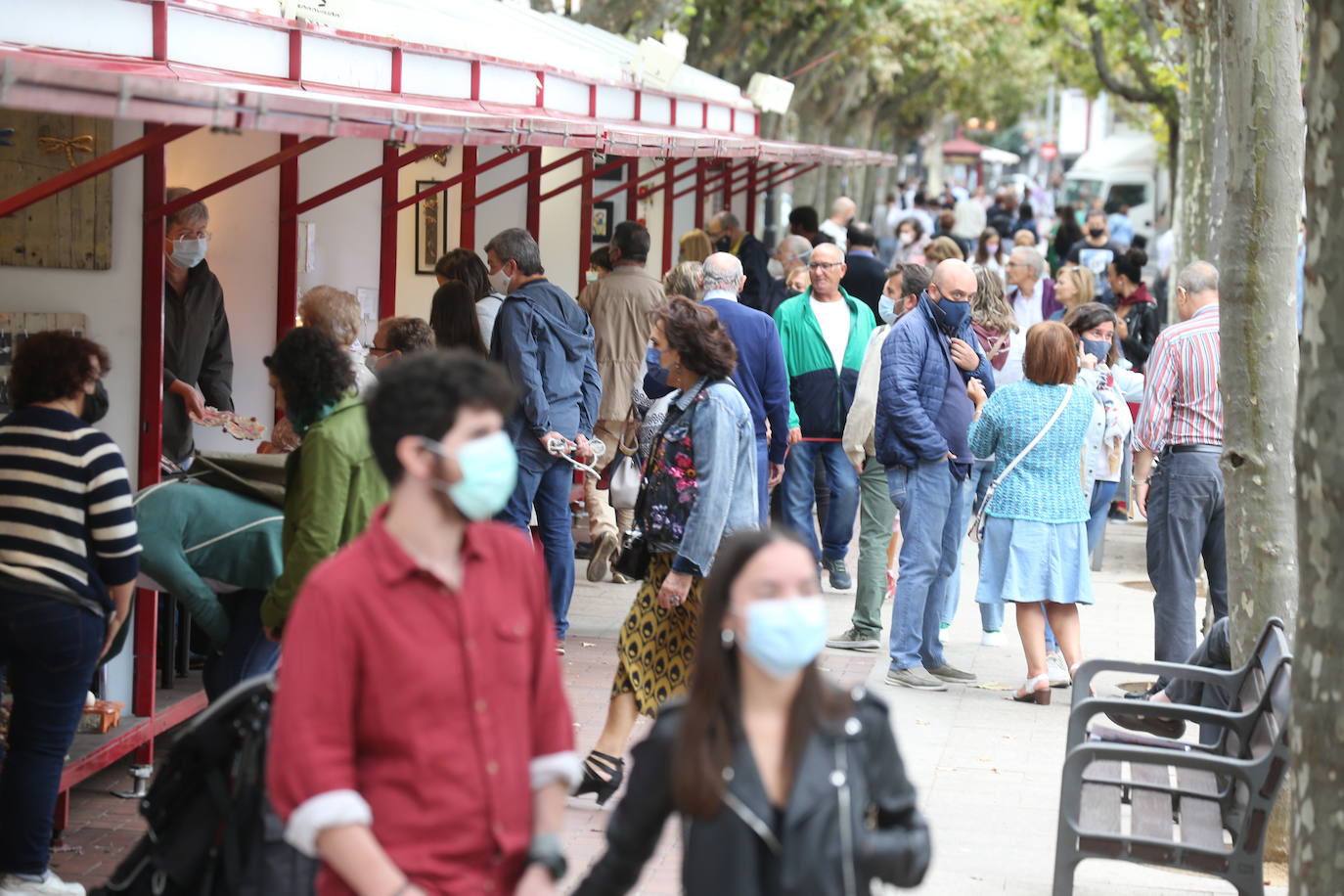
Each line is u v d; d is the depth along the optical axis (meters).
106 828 17.22
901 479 24.56
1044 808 19.38
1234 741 16.50
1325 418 10.71
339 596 8.84
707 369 17.77
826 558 31.36
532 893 9.09
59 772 14.72
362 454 14.37
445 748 8.88
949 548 25.25
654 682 18.19
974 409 26.31
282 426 19.91
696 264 27.22
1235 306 18.25
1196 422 24.30
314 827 8.62
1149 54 87.81
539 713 9.47
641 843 9.23
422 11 22.69
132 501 15.81
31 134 17.14
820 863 8.79
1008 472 23.94
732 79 82.56
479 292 26.11
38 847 14.66
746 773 8.87
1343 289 10.59
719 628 9.03
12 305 17.27
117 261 17.38
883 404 24.30
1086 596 23.98
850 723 9.05
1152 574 24.84
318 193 26.25
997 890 16.62
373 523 9.12
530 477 24.30
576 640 26.48
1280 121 17.97
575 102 28.78
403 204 27.34
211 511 16.22
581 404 25.11
